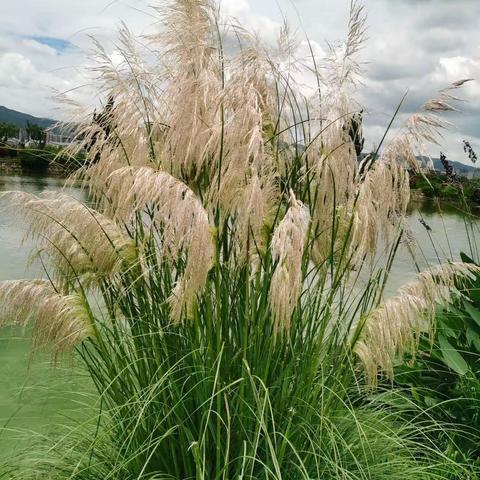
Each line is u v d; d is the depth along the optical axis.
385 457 3.28
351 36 3.14
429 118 2.82
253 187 2.56
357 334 3.08
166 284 3.06
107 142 3.20
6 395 4.36
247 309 2.83
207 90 2.73
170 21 2.97
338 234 3.15
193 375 2.98
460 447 3.72
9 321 3.09
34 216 3.02
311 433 2.96
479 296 4.45
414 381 4.35
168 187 2.48
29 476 3.13
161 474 2.87
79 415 3.78
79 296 3.13
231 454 2.91
